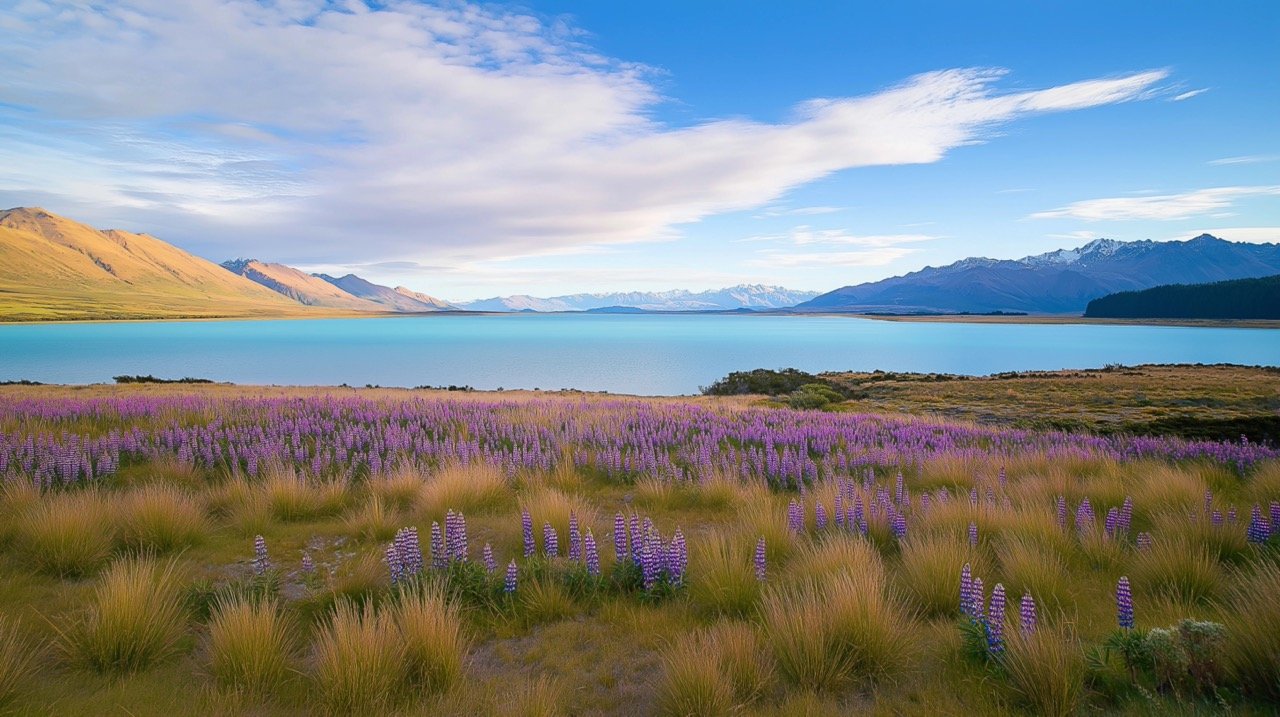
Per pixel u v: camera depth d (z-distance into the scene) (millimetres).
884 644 4793
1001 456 13953
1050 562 6535
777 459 13367
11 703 4316
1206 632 4398
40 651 5129
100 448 13195
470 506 10156
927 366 111188
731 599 6012
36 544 7293
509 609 6117
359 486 11789
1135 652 4391
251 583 6418
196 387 40750
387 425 18141
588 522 8828
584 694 4637
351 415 19344
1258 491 10133
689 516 10055
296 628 5703
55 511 7797
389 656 4699
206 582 6449
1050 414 29094
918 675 4715
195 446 13664
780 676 4766
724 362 125625
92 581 6848
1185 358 118688
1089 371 61812
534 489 11180
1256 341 170750
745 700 4422
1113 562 6910
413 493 10922
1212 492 10273
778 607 5371
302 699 4555
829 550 6848
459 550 6957
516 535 8531
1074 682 4207
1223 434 22656
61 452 11789
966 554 6629
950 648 5016
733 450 13750
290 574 7375
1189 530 7359
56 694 4539
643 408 23844
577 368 112500
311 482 11320
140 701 4465
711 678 4305
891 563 7305
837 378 60781
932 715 4137
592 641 5543
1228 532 7199
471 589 6355
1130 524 8977
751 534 7953
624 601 6391
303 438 16125
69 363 107062
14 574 6867
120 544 8102
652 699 4539
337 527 9289
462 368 111750
